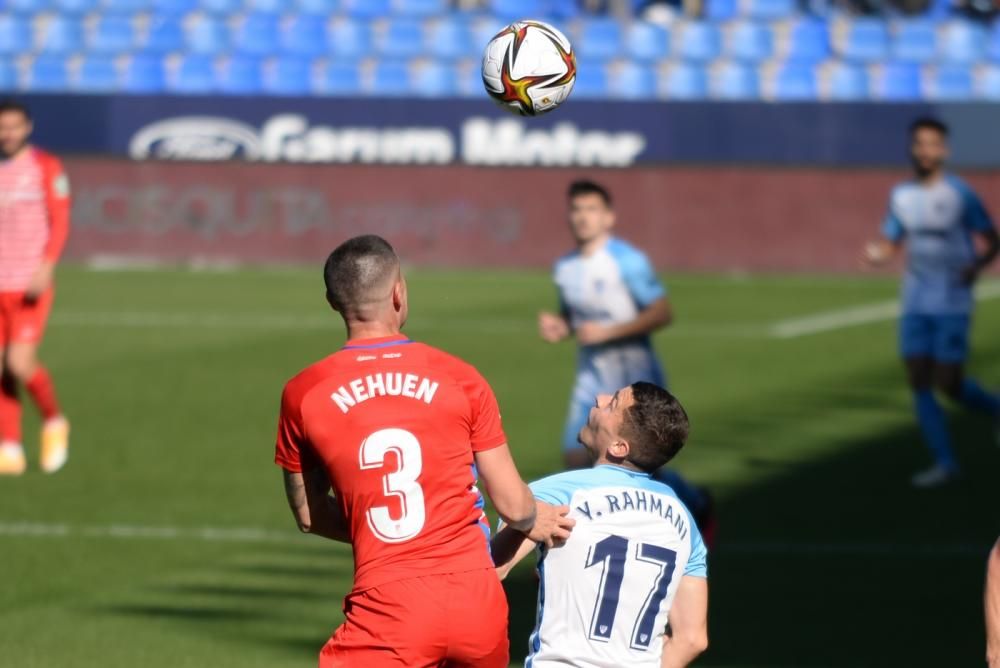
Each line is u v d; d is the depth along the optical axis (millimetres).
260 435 41844
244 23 90312
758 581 28828
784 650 24562
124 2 92250
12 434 37625
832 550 31109
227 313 62500
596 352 29422
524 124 74438
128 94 75562
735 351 55156
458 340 56812
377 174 74562
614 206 74000
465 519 15953
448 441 15844
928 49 88438
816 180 73500
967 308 37250
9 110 35500
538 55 21391
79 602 26938
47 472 37531
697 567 16359
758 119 73625
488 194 74312
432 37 89625
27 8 91875
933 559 30453
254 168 74875
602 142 74250
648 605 15859
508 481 15812
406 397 15859
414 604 15453
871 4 91375
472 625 15617
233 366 51750
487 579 15867
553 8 92188
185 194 75188
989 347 55844
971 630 25734
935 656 24297
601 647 15711
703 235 73938
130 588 27875
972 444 42062
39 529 32094
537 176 74062
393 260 16469
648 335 29672
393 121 75000
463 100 74688
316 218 74812
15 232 36000
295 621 25953
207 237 75250
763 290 69750
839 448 40844
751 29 89500
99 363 52156
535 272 74000
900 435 42500
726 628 25797
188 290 68188
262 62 87250
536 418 44156
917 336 37406
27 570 28969
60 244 35750
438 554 15688
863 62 87438
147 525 32562
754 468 38531
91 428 42594
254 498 35062
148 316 61594
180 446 40438
